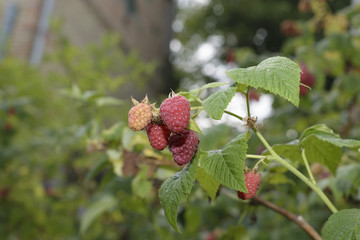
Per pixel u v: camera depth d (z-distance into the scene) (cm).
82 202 452
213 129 200
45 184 589
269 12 1678
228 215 379
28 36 808
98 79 532
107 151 223
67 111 519
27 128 496
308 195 264
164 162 209
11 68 515
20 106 443
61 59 549
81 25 1014
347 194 200
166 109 115
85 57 555
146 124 119
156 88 1605
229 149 122
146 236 473
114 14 1227
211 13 1973
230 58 450
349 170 195
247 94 123
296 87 112
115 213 444
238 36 1841
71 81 533
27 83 521
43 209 495
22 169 482
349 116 356
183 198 118
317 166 227
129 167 211
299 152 160
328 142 149
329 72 400
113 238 512
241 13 1825
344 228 122
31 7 822
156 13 1711
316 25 438
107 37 613
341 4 1253
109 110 503
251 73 117
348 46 357
